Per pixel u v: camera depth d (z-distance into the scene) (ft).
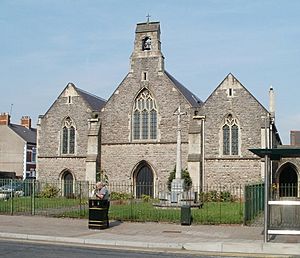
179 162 112.47
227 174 137.90
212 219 78.38
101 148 150.71
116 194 138.51
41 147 157.69
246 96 139.13
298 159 138.51
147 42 151.43
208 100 142.20
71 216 84.28
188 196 109.70
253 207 83.10
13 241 58.44
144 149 146.41
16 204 107.24
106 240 57.77
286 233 55.52
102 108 152.87
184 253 51.47
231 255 50.26
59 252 49.78
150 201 126.31
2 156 225.35
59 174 154.40
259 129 136.77
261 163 134.92
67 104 156.35
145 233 64.49
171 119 144.66
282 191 139.23
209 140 140.46
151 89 147.64
